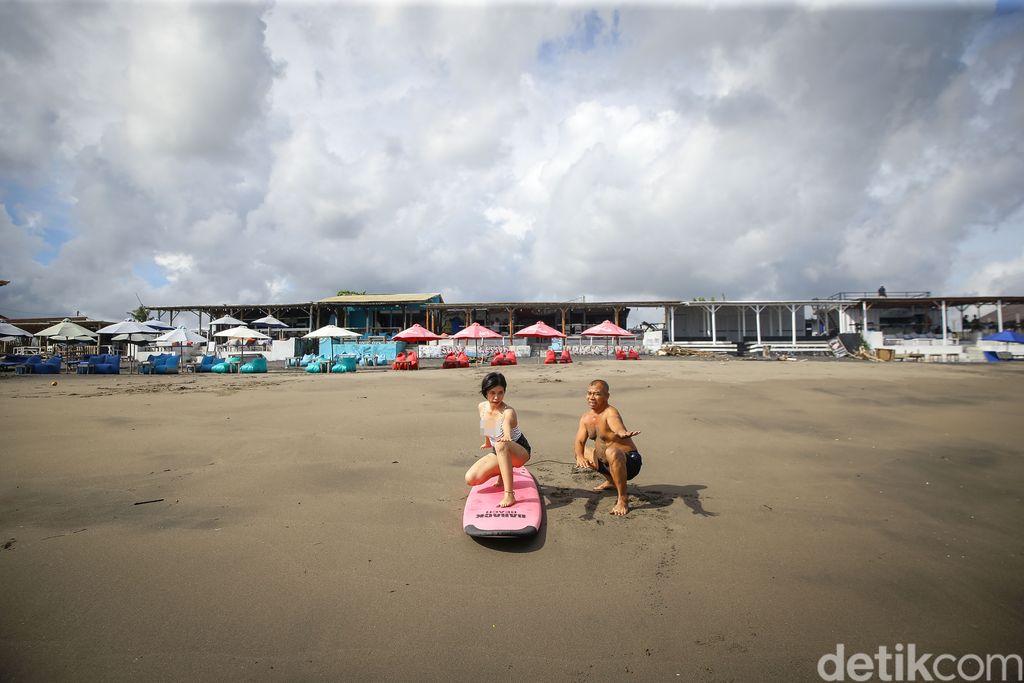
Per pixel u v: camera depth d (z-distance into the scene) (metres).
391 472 5.65
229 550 3.72
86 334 28.97
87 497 4.85
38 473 5.65
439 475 5.54
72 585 3.23
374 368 29.39
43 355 35.88
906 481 5.37
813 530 4.09
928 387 13.77
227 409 10.70
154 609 2.97
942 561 3.57
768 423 8.55
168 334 31.98
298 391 14.31
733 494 4.93
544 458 6.35
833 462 6.10
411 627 2.80
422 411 10.01
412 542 3.85
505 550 3.72
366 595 3.12
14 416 9.87
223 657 2.55
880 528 4.14
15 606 3.01
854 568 3.46
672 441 7.21
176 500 4.76
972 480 5.42
